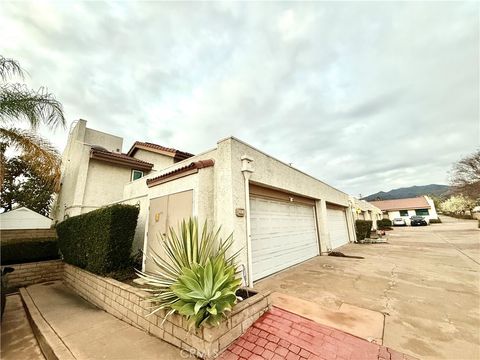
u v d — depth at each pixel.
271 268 6.20
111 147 15.07
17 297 6.32
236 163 5.23
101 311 4.70
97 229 5.80
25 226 12.07
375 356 2.50
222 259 3.41
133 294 3.95
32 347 3.46
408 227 28.64
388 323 3.26
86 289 5.80
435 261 7.68
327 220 11.18
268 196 6.77
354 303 4.04
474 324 3.18
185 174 5.39
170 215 5.57
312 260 8.31
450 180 23.69
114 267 5.41
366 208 23.88
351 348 2.67
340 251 10.70
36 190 14.54
